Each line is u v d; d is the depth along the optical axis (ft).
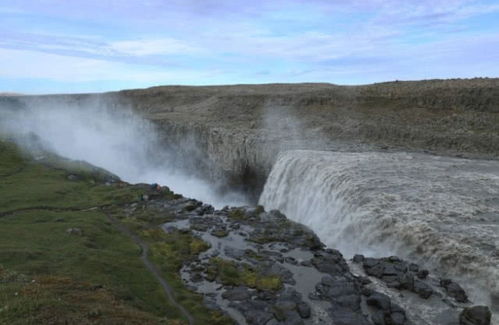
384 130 209.15
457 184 126.00
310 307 81.82
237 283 95.09
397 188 123.34
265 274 99.14
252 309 82.89
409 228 98.27
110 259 103.55
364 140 206.49
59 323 58.75
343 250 118.83
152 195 177.88
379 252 104.58
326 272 98.07
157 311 80.28
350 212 118.62
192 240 124.67
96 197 173.47
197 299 87.30
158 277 97.60
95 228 129.70
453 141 182.09
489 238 90.02
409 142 194.70
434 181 129.29
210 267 103.65
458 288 81.87
